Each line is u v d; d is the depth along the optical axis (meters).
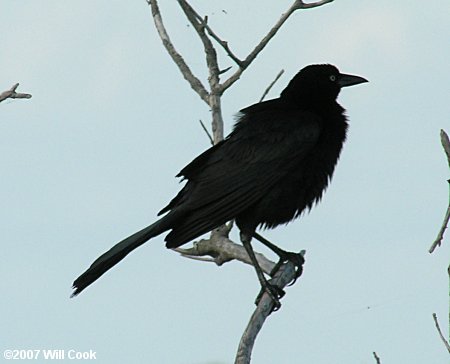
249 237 11.30
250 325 8.61
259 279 10.73
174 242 10.95
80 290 10.90
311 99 12.36
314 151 11.69
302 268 11.25
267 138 11.55
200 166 11.77
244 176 11.35
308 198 11.79
